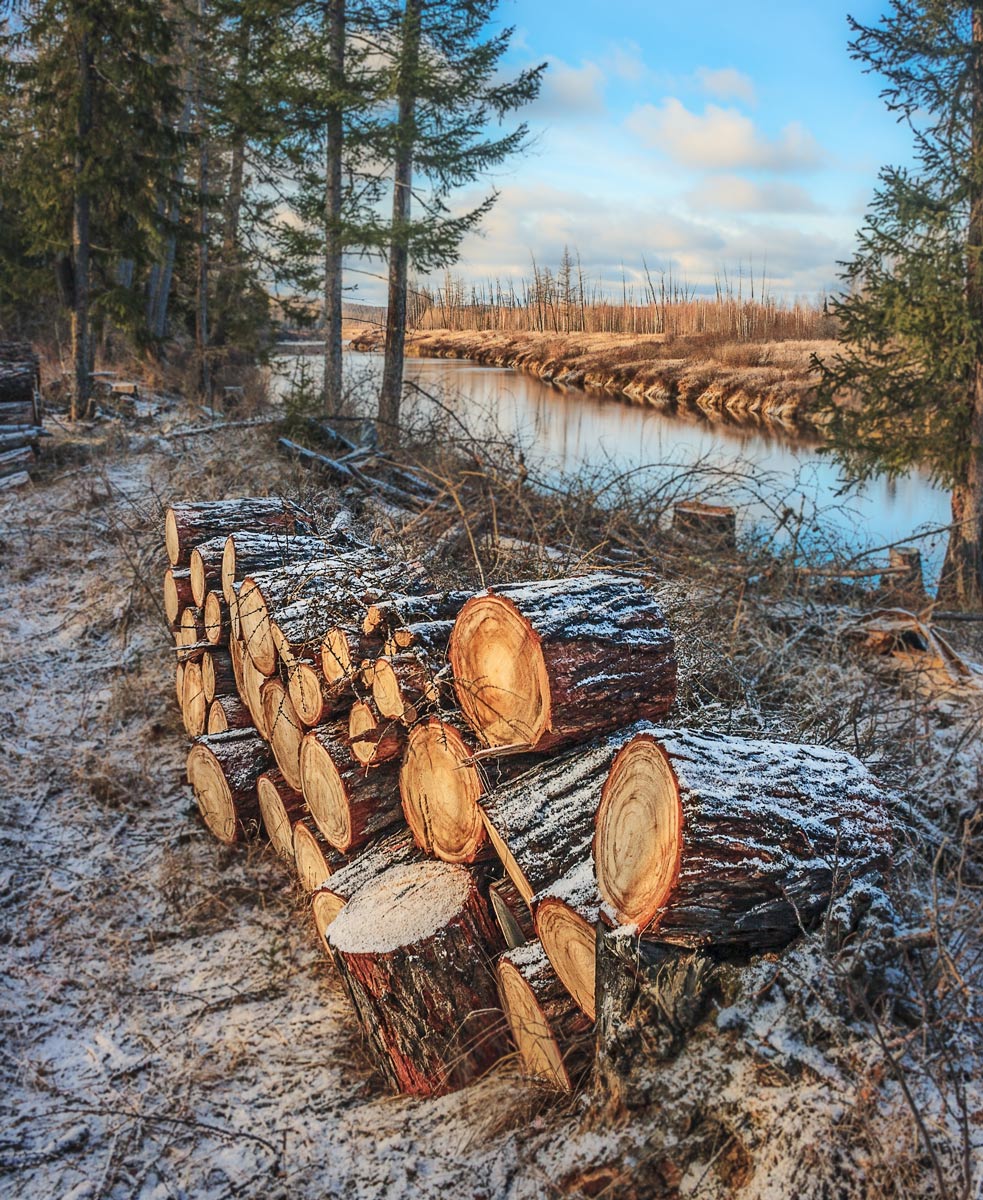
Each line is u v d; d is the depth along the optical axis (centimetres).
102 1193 303
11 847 498
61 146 1460
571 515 820
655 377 4047
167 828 532
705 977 258
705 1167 229
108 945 434
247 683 516
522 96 1439
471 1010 331
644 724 343
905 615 731
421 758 371
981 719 539
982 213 1209
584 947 288
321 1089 347
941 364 1212
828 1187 211
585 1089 287
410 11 1370
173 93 1582
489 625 340
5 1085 350
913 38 1170
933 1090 227
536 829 316
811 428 2570
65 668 714
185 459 1153
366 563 518
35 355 1300
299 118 1476
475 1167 284
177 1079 354
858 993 240
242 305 2148
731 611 665
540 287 7862
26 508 1048
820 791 294
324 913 401
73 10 1424
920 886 376
